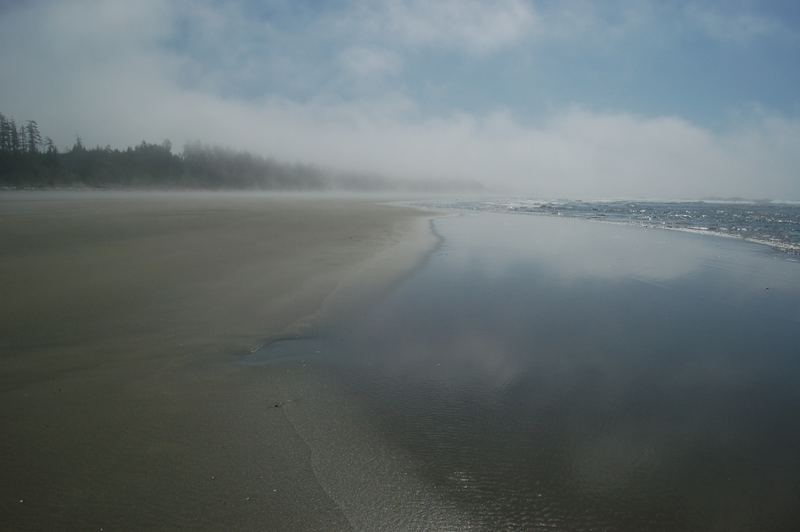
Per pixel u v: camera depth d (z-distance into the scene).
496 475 3.39
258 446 3.68
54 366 5.07
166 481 3.20
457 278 10.48
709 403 4.70
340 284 9.41
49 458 3.43
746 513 3.04
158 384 4.75
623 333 6.88
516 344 6.35
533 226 24.05
